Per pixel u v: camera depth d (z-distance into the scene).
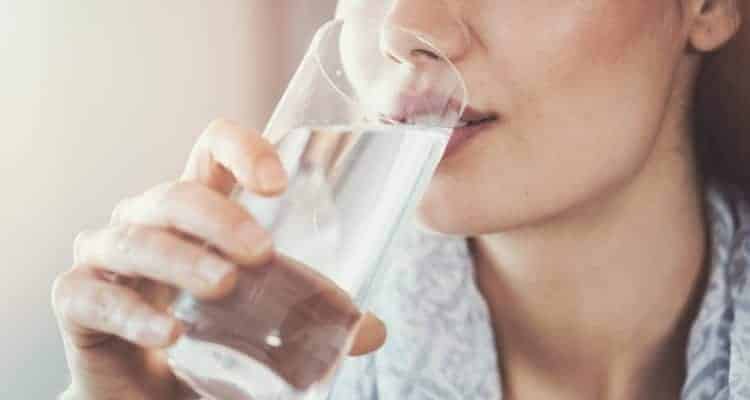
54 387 1.85
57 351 1.86
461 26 0.93
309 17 2.11
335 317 0.73
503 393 1.23
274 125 0.79
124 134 1.98
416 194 0.77
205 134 0.80
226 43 2.09
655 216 1.13
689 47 1.12
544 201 0.99
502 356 1.23
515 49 0.94
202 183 0.81
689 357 1.11
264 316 0.72
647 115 1.04
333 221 0.72
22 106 1.84
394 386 1.23
